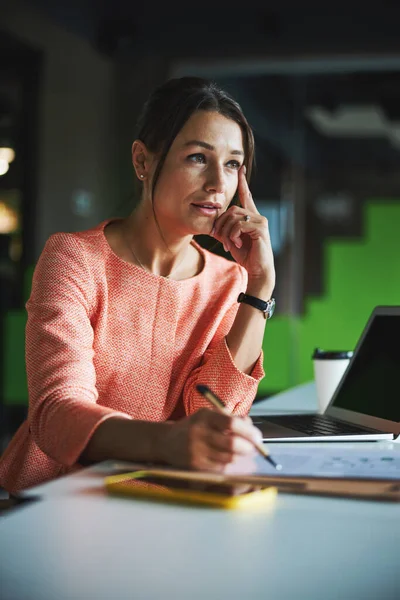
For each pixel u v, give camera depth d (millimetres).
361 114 9000
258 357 1518
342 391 1664
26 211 6777
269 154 8148
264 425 1493
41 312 1361
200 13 6812
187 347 1589
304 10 6590
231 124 1499
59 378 1233
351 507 824
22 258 6766
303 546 690
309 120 8883
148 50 6996
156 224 1536
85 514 799
